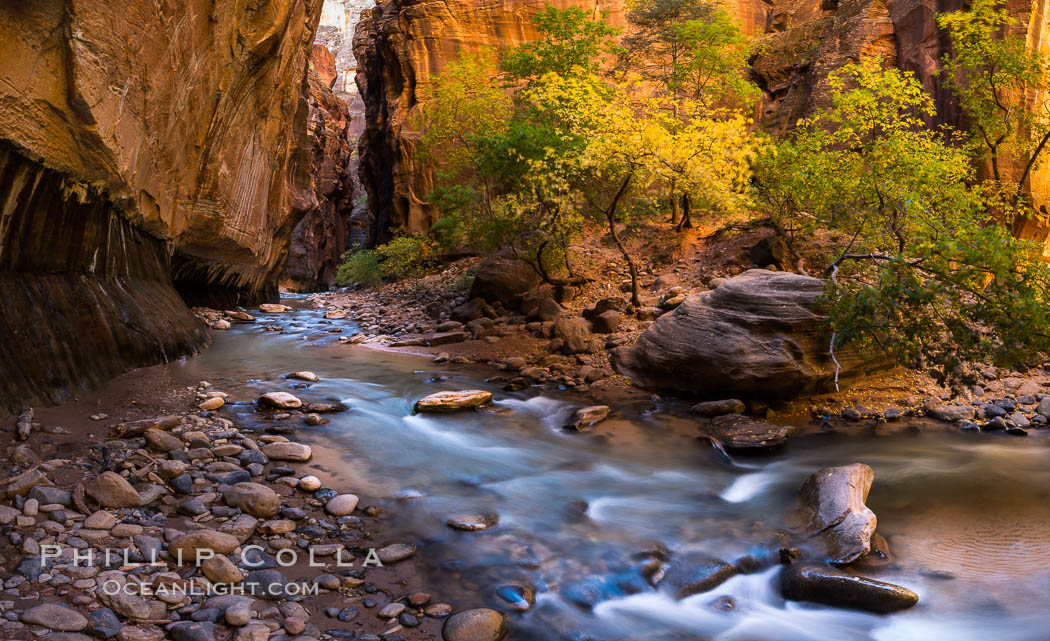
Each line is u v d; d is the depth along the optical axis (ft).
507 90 81.76
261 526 14.88
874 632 12.60
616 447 23.15
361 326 49.62
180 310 34.88
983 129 44.01
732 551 15.42
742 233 46.78
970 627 12.59
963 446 23.34
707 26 62.34
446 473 19.58
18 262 19.42
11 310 18.72
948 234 23.57
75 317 22.15
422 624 11.89
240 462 18.25
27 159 17.61
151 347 27.81
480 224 50.31
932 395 28.12
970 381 23.12
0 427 17.02
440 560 14.30
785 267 41.47
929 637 12.38
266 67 39.65
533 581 13.67
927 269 23.81
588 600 13.15
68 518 13.73
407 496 17.54
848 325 24.14
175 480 16.14
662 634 12.28
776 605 13.60
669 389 30.35
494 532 15.81
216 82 32.55
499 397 28.99
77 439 17.72
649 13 68.64
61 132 18.69
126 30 20.93
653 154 37.73
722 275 41.98
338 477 18.42
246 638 10.86
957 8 56.24
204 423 20.74
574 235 45.93
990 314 22.24
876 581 13.51
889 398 28.19
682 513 17.63
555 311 42.14
